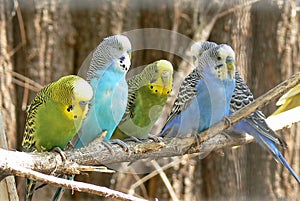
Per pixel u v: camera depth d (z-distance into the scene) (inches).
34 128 225.1
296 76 236.4
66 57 386.3
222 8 399.5
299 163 445.1
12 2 389.4
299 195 440.5
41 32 385.7
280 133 442.6
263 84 442.3
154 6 390.3
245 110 246.1
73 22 387.5
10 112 382.3
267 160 437.4
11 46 387.9
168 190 392.2
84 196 390.3
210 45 261.7
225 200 404.8
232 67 251.6
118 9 386.6
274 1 442.9
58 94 217.5
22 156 199.5
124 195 185.0
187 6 394.3
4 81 383.6
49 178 180.2
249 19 424.2
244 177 428.1
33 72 383.9
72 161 211.5
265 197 437.4
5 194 223.3
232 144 266.8
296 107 293.7
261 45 444.5
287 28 444.5
